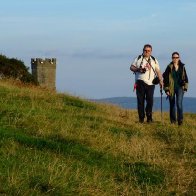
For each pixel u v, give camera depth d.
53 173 9.10
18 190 8.08
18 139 10.84
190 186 10.02
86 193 8.72
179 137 14.28
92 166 10.23
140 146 12.31
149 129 15.63
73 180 9.09
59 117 14.72
